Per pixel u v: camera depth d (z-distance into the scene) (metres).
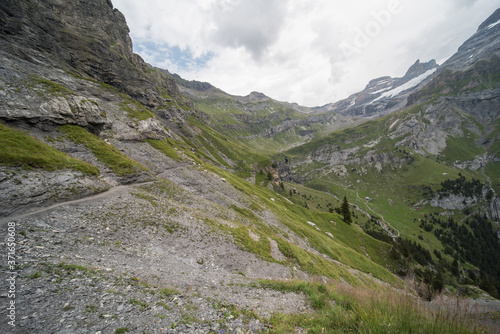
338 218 106.00
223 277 21.39
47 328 8.28
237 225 40.66
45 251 14.88
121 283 13.07
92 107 53.06
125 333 8.67
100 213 24.59
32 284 10.84
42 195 23.03
